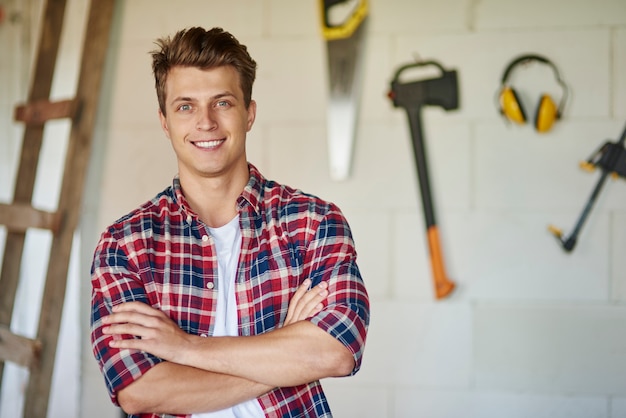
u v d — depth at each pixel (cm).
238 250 146
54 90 297
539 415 266
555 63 264
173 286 141
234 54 143
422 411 270
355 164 272
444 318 269
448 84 267
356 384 272
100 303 141
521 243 267
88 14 272
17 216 270
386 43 271
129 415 141
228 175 148
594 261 264
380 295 271
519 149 266
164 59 144
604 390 264
